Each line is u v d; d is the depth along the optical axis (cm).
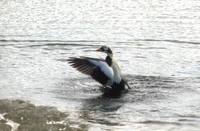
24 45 3180
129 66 2719
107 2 4634
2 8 4350
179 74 2559
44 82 2433
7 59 2847
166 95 2238
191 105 2103
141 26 3684
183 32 3488
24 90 2308
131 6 4438
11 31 3541
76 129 1811
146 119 1956
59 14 4112
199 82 2420
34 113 1966
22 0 4725
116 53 3006
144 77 2509
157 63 2775
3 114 1969
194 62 2781
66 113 2017
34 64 2755
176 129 1842
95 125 1883
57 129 1797
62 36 3409
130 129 1841
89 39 3338
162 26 3675
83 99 2203
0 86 2358
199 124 1897
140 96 2233
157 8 4334
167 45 3175
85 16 4038
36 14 4106
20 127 1811
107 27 3666
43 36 3403
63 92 2288
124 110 2066
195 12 4144
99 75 2322
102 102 2161
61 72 2606
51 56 2941
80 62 2342
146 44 3197
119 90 2319
